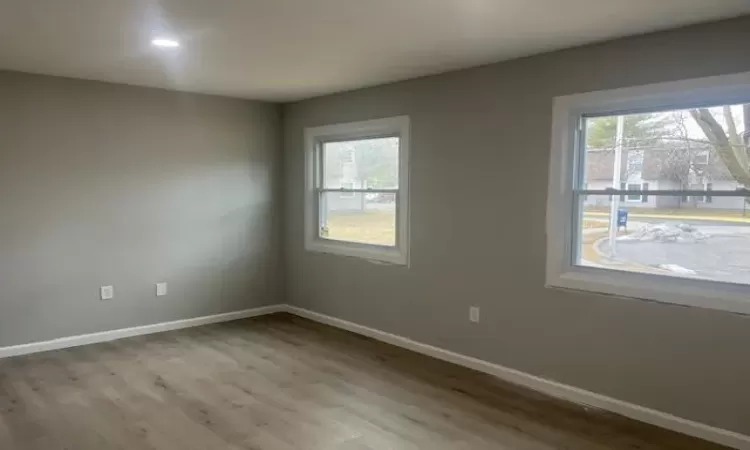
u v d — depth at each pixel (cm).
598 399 351
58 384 385
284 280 599
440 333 445
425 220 451
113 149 486
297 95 539
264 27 314
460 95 420
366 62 398
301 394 371
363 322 514
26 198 448
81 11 288
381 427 322
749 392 293
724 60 295
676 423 318
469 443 303
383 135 491
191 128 529
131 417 333
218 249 554
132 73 440
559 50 360
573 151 362
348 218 537
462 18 295
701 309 307
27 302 453
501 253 400
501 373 403
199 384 388
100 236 484
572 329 363
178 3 276
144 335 509
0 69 428
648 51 321
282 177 594
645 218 335
